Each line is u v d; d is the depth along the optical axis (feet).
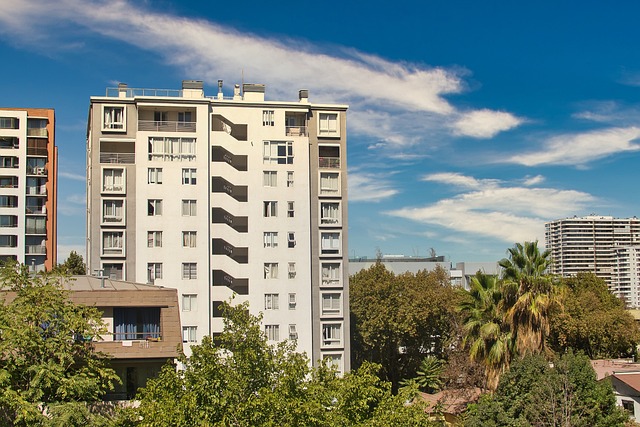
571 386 127.13
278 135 212.64
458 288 250.78
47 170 301.63
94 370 97.35
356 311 250.16
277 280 205.77
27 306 94.84
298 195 210.59
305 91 224.74
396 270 401.70
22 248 293.23
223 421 91.35
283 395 96.94
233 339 101.35
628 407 158.40
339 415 101.04
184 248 200.95
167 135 204.44
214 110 210.18
